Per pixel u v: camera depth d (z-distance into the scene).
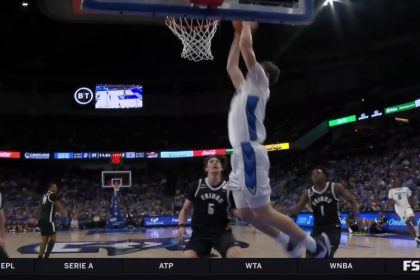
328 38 20.73
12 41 21.52
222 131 28.28
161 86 28.94
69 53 23.66
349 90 22.62
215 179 4.33
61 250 9.86
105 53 23.83
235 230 17.08
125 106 27.72
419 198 14.16
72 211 21.47
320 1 16.77
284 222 3.53
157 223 22.48
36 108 27.14
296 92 24.98
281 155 27.03
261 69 3.33
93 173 28.25
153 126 29.36
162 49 23.36
